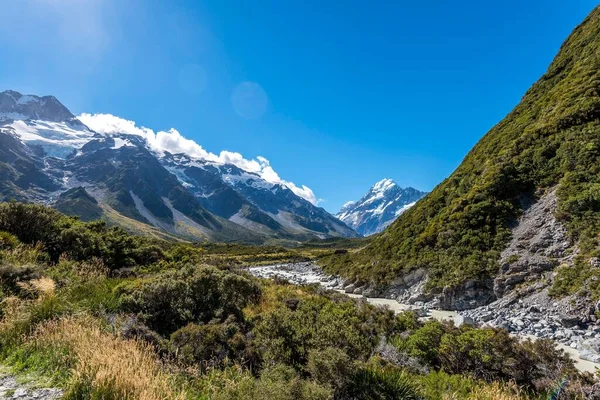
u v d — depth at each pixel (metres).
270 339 8.66
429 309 25.30
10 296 9.01
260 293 14.57
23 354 6.88
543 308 19.73
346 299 20.14
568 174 27.58
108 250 18.02
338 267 49.09
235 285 12.87
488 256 26.45
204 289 11.54
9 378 6.07
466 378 9.24
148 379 5.65
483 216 30.53
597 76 36.06
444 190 40.75
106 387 5.31
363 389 7.00
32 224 16.39
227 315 10.63
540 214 27.22
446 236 31.05
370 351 9.67
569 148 30.23
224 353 8.20
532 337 16.75
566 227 24.05
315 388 6.09
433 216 37.84
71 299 9.89
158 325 9.77
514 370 9.76
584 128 31.08
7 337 7.36
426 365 9.98
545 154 32.16
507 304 21.95
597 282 18.25
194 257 24.92
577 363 13.28
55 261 15.21
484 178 34.78
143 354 6.99
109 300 10.34
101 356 6.11
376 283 32.66
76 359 6.39
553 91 41.62
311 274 54.34
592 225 22.41
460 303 24.58
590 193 23.97
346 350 8.53
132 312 9.84
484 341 10.48
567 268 20.84
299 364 7.74
